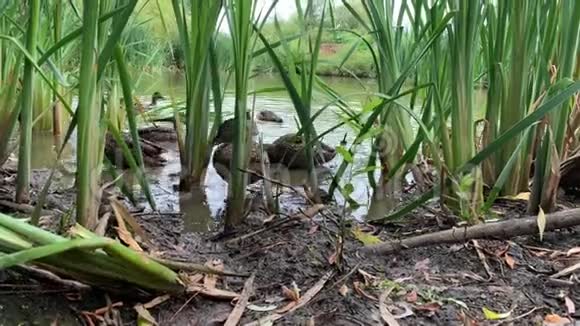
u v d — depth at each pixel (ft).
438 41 5.21
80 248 2.88
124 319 3.10
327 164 6.73
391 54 5.63
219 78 5.61
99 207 4.04
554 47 5.30
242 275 3.53
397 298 3.38
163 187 5.69
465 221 4.38
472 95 4.86
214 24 5.22
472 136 4.92
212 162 6.19
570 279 3.65
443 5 5.10
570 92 3.90
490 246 4.09
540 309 3.33
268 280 3.57
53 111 8.46
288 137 6.35
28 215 4.31
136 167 4.60
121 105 7.41
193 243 4.12
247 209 4.61
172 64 11.69
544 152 4.61
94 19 3.44
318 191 5.08
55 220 4.09
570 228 4.42
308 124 4.71
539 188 4.68
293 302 3.30
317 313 3.19
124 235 3.76
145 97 11.01
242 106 4.34
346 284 3.52
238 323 3.10
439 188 4.78
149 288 3.21
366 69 10.42
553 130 4.88
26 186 4.62
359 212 5.00
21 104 4.92
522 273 3.76
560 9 5.02
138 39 9.50
